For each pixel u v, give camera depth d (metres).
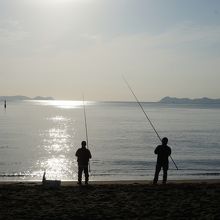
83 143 16.89
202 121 99.69
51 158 36.91
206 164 34.34
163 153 16.59
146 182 18.25
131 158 36.97
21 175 27.61
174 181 18.62
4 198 12.94
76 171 29.98
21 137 56.03
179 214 11.14
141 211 11.50
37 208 11.73
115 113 147.62
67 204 12.27
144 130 70.00
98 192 14.20
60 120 98.75
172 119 108.06
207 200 12.86
